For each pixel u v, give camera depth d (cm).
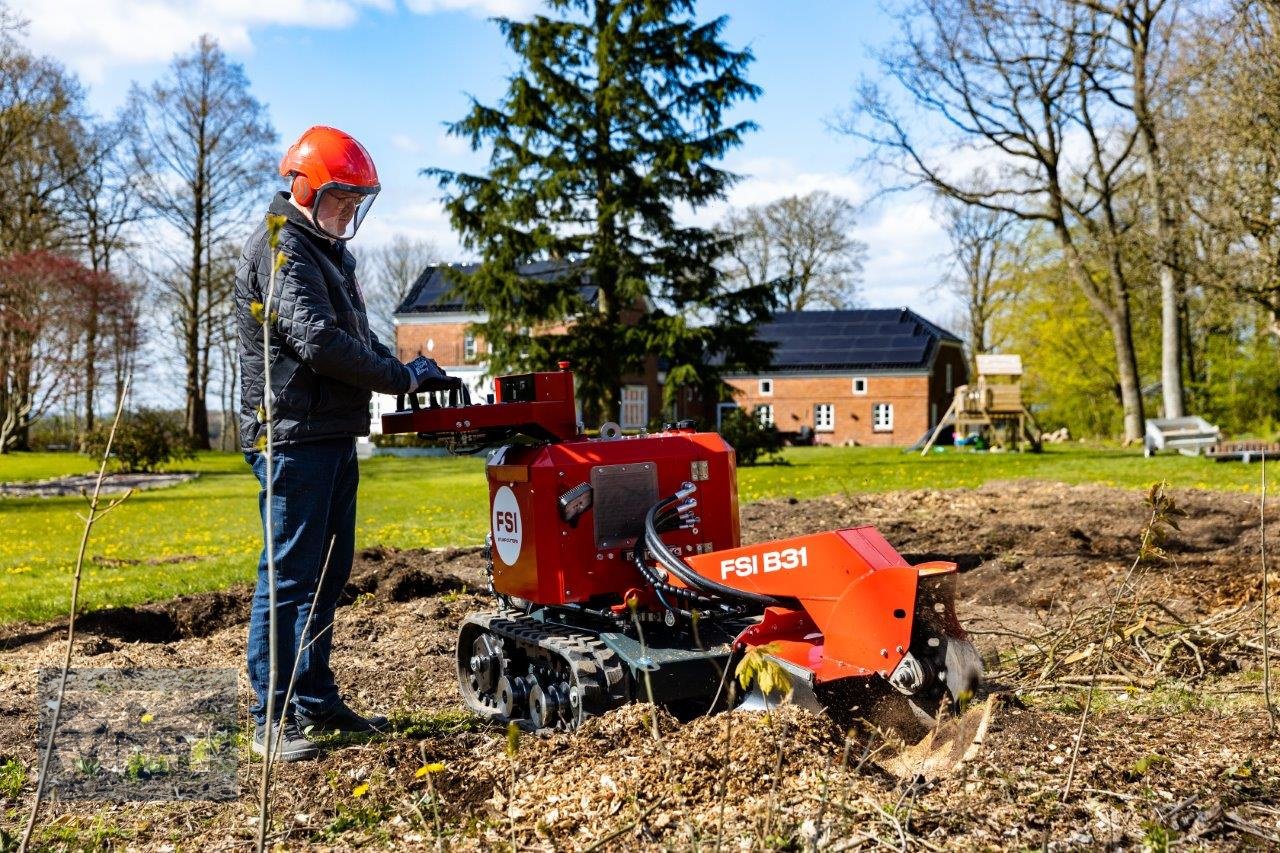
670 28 2738
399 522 1622
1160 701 502
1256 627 627
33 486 2805
